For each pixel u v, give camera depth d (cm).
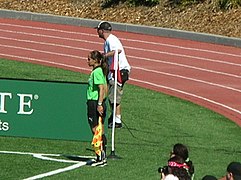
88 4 10938
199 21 9819
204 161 4700
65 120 4844
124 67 5291
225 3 9925
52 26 10181
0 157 4669
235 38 8975
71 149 4844
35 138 4941
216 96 6662
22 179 4275
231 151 4950
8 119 4903
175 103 6281
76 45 9025
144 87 6894
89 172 4422
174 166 3069
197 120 5753
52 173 4388
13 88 4856
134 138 5178
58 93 4822
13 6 11194
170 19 10056
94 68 4478
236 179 2925
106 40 5216
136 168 4512
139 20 10238
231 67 7931
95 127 4522
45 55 8388
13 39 9319
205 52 8644
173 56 8425
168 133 5334
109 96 5328
